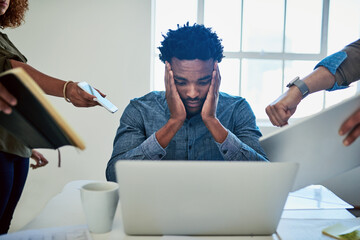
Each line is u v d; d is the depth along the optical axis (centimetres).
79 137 62
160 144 125
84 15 280
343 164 82
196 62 132
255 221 72
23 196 286
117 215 90
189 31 135
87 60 284
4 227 154
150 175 65
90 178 289
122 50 284
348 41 312
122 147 136
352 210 282
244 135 143
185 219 71
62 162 287
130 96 287
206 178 66
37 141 76
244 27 309
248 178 66
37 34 280
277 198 69
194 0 303
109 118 287
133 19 282
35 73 121
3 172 135
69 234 75
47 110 59
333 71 120
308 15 309
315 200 106
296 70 314
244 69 313
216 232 73
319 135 70
